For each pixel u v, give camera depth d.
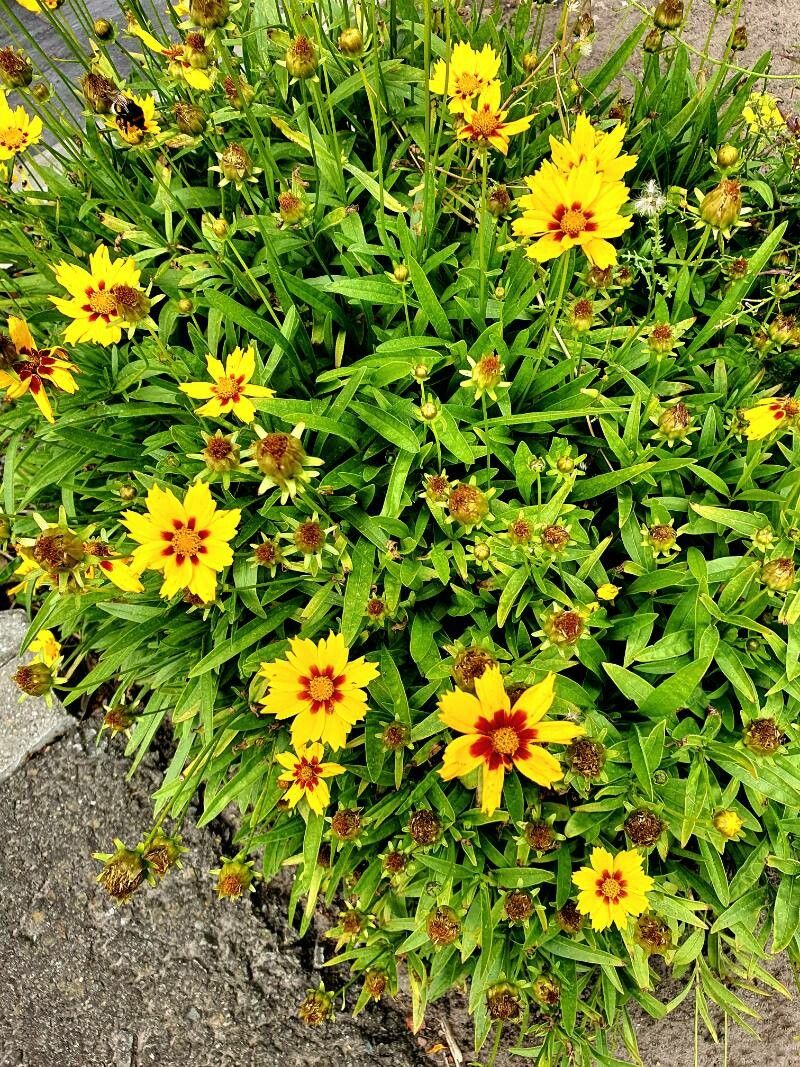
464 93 0.33
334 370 0.35
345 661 0.29
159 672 0.38
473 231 0.40
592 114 0.45
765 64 0.42
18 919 0.44
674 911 0.33
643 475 0.35
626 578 0.37
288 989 0.41
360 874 0.39
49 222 0.41
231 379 0.31
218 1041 0.41
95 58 0.40
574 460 0.33
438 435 0.33
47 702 0.37
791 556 0.33
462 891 0.33
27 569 0.34
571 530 0.34
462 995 0.41
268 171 0.38
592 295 0.37
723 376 0.38
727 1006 0.35
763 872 0.36
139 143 0.36
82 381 0.38
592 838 0.33
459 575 0.37
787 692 0.34
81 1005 0.42
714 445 0.37
